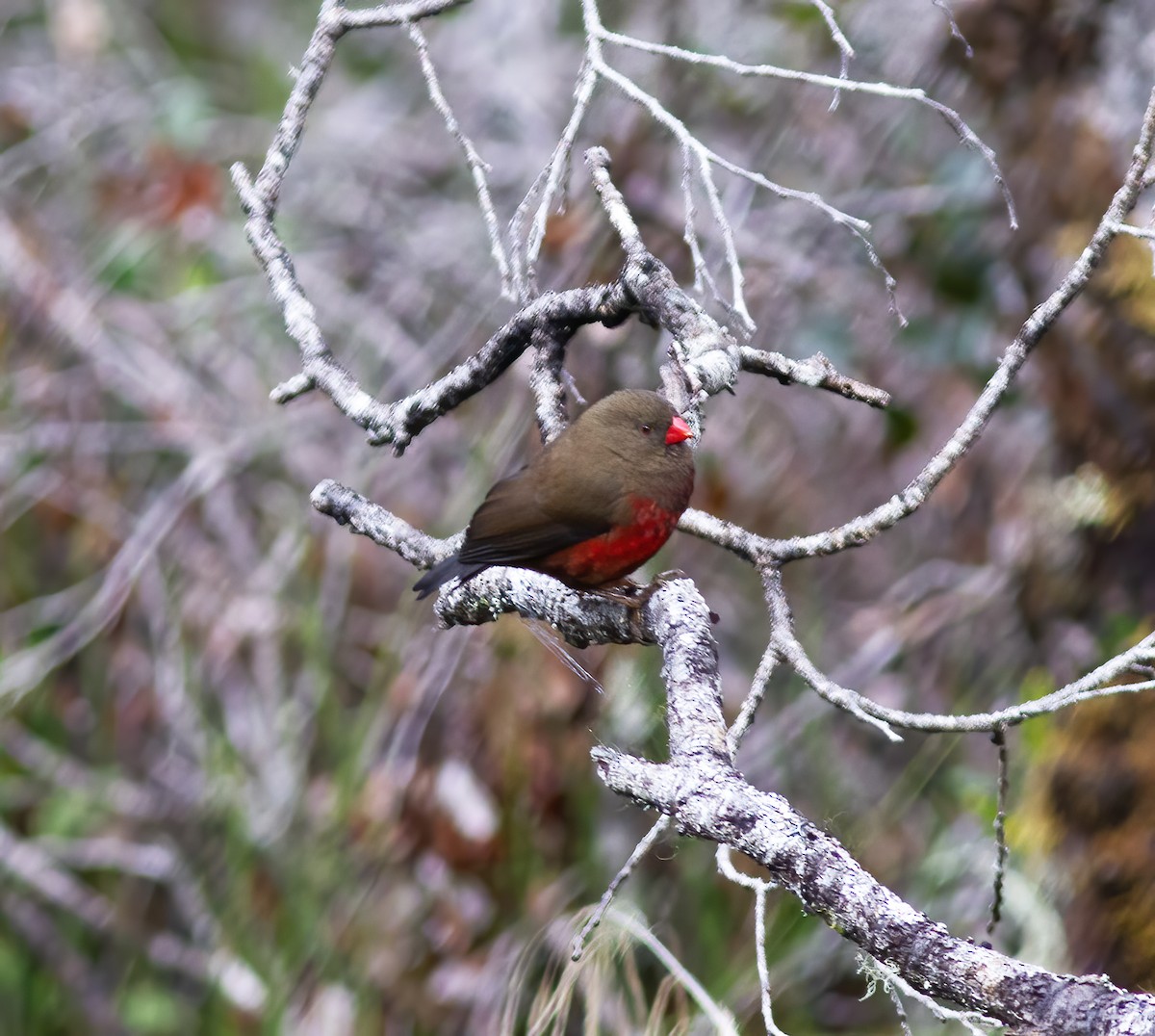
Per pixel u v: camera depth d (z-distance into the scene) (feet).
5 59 57.57
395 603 44.29
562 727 36.35
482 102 51.31
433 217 49.85
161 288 51.75
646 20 43.21
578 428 25.02
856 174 42.88
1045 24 37.29
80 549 47.39
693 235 21.56
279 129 25.05
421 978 37.04
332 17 24.66
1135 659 17.28
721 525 21.34
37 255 48.47
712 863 34.50
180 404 48.37
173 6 59.98
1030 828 35.81
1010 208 21.12
